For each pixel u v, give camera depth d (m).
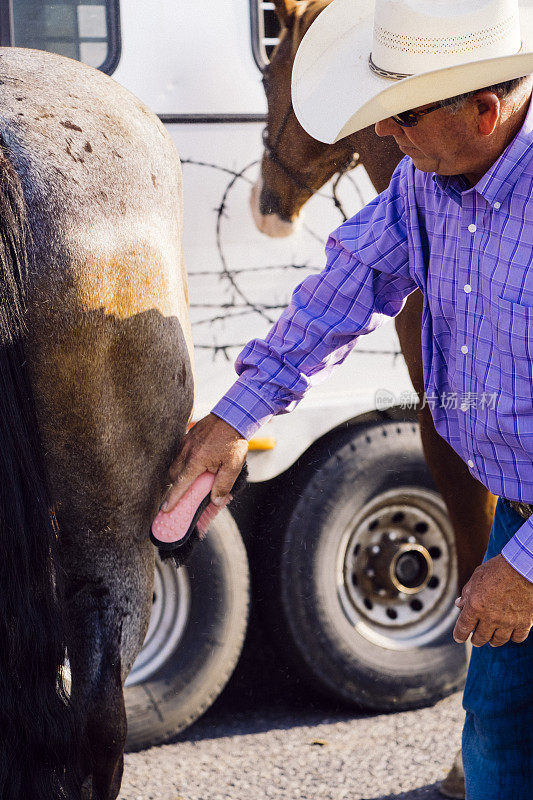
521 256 1.46
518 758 1.70
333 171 2.57
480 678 1.72
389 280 1.76
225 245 2.56
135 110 1.74
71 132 1.56
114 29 2.44
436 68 1.39
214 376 2.58
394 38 1.41
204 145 2.51
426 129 1.42
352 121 1.41
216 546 2.74
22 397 1.45
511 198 1.45
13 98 1.55
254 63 2.53
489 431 1.56
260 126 2.54
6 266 1.41
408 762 2.61
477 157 1.45
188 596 2.74
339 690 2.87
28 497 1.46
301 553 2.79
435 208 1.61
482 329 1.54
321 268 2.66
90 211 1.53
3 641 1.46
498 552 1.69
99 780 1.69
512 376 1.50
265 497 2.87
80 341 1.53
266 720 2.92
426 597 3.01
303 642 2.82
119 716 1.69
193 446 1.73
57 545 1.52
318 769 2.58
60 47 2.43
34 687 1.48
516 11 1.43
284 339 1.74
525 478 1.57
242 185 2.55
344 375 2.77
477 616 1.50
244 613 2.78
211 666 2.75
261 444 2.67
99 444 1.60
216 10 2.50
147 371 1.65
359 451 2.84
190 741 2.78
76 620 1.67
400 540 2.94
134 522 1.70
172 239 1.75
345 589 2.88
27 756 1.47
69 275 1.50
